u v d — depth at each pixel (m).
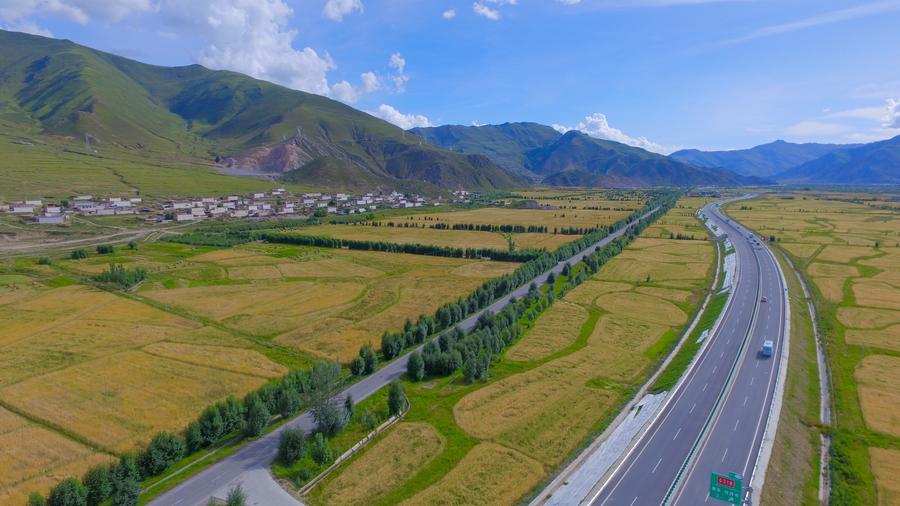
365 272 195.25
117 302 148.50
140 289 163.38
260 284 174.88
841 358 117.88
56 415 86.62
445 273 194.75
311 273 192.12
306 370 97.88
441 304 154.50
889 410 93.25
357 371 106.38
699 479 72.25
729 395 97.06
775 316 142.00
